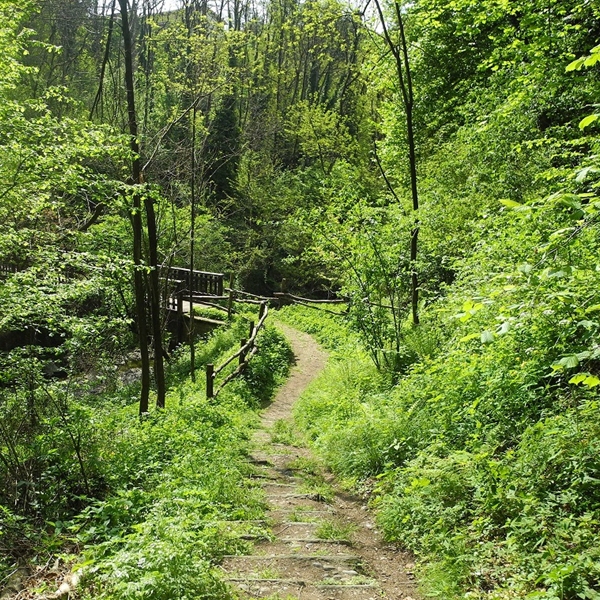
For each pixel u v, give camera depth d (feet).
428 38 52.19
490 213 32.48
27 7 32.68
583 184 20.99
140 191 29.66
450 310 29.66
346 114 124.06
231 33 54.24
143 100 70.18
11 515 18.88
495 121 32.35
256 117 111.14
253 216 105.50
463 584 13.69
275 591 13.97
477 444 18.79
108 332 52.19
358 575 15.21
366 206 35.94
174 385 54.85
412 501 18.16
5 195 27.02
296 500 21.86
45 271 27.61
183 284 80.84
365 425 26.09
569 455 14.98
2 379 25.62
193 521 16.90
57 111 70.44
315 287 114.52
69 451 23.98
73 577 14.44
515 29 35.99
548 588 11.84
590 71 28.94
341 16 41.06
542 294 13.16
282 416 41.83
